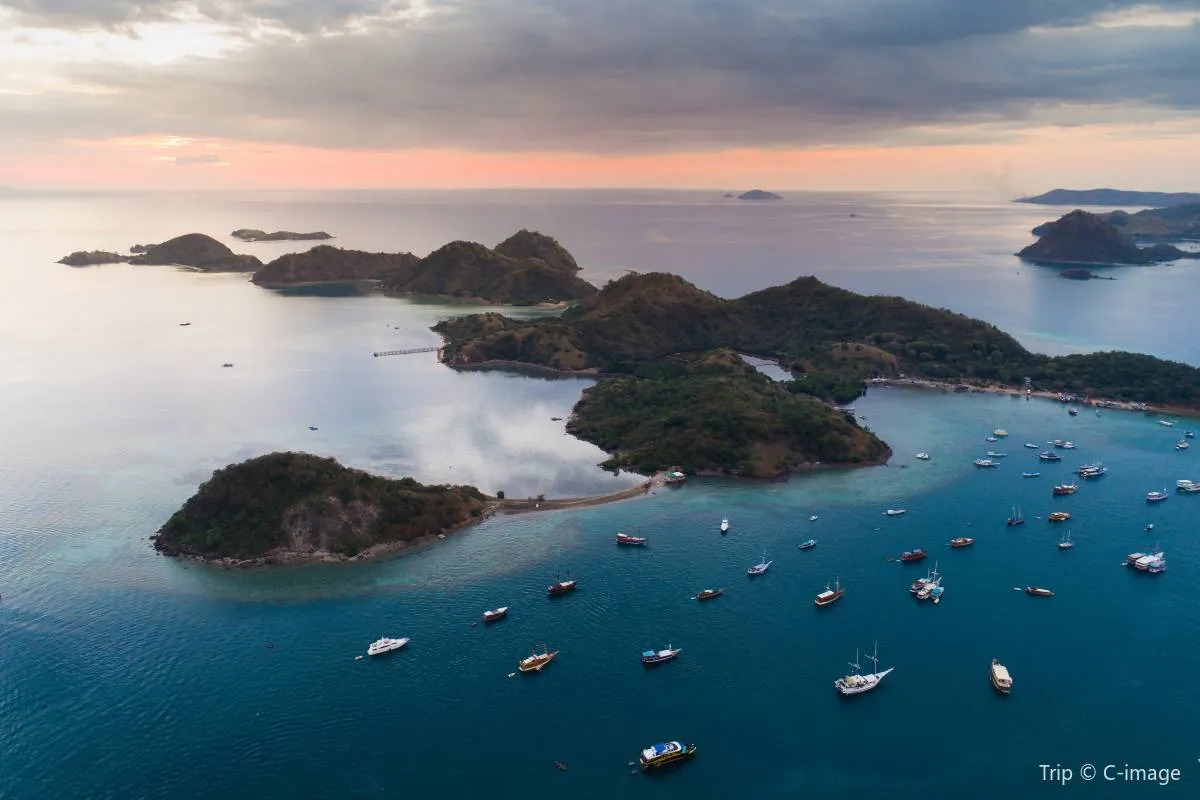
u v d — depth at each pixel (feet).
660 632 501.97
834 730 422.00
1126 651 486.79
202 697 436.35
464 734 415.03
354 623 504.02
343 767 391.65
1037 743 414.00
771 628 507.30
